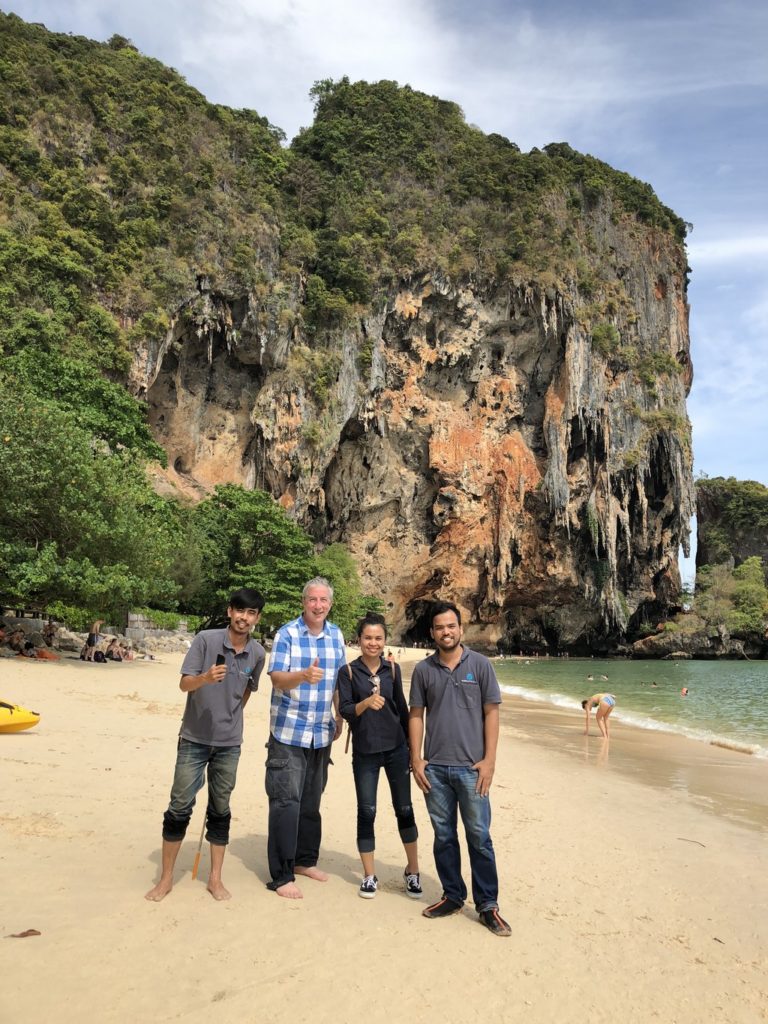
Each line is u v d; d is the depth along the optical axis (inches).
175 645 1362.0
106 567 856.3
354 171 3149.6
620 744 614.9
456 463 2952.8
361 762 207.0
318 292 2664.9
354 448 2883.9
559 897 211.6
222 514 1945.1
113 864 200.7
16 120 2175.2
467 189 3275.1
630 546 3400.6
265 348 2439.7
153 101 2576.3
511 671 2230.6
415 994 143.6
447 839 191.8
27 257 1910.7
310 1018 131.2
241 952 155.1
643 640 3609.7
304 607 210.4
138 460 1387.8
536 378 3186.5
